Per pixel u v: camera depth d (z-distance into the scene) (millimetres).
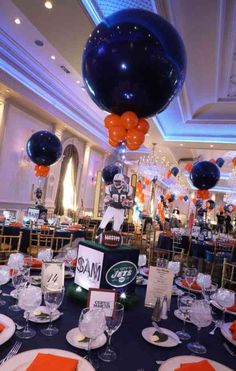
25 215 6082
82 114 8961
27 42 5621
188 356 1061
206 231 7449
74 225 6062
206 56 4750
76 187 10125
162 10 3643
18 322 1251
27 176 7633
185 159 12609
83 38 4188
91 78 1768
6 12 4727
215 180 6641
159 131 8078
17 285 1498
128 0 3572
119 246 1656
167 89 1771
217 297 1552
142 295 1849
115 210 1857
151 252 4156
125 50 1608
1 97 6406
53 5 3539
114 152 12242
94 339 1093
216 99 6594
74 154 9867
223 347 1264
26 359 938
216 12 3727
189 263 6473
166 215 15867
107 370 980
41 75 6742
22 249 4637
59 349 1062
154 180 11227
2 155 6719
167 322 1465
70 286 1676
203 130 8250
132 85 1688
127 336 1255
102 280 1532
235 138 8172
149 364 1051
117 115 1923
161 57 1623
